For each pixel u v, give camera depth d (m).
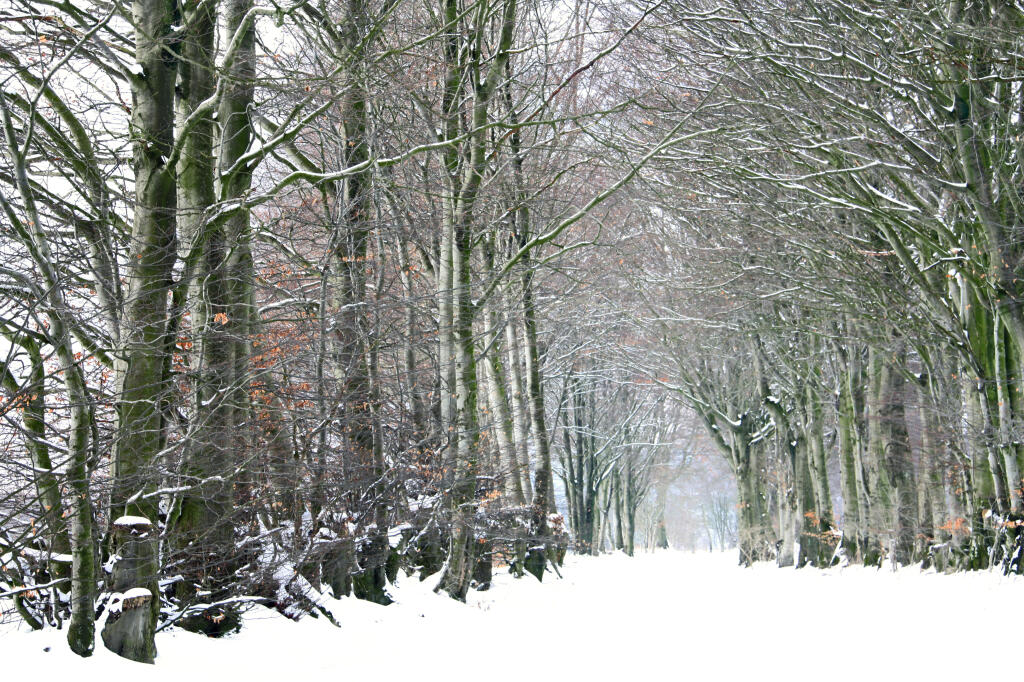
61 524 8.27
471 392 16.56
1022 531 19.91
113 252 10.13
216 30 12.82
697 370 40.22
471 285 16.69
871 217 21.31
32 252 7.95
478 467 16.95
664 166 21.70
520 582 20.23
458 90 17.44
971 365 21.50
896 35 18.39
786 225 23.11
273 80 11.12
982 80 17.50
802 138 20.55
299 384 12.98
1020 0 17.73
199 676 8.11
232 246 11.06
